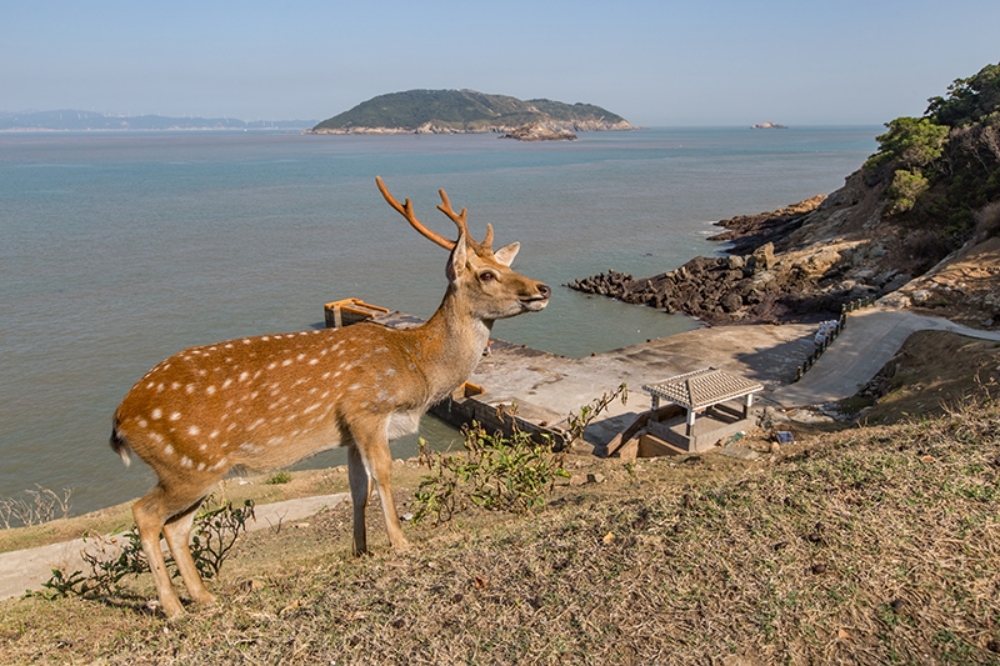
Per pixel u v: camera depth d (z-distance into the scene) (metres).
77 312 44.59
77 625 7.11
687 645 4.70
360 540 7.34
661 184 131.38
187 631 5.70
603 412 27.36
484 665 4.63
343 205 101.81
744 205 99.44
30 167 192.12
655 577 5.44
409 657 4.77
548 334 42.34
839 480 6.83
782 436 19.67
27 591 8.69
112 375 33.75
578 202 103.06
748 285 49.22
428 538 7.75
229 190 124.62
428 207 97.62
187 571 6.62
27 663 5.89
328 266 60.12
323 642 5.05
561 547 6.10
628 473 13.25
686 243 70.81
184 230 78.94
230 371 6.23
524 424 26.28
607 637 4.82
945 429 8.90
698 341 36.38
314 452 6.74
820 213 65.19
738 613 4.96
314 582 6.40
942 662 4.49
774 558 5.53
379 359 6.69
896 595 5.05
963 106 62.31
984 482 6.49
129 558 9.23
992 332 30.72
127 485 23.67
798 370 29.09
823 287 47.66
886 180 57.25
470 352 7.19
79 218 87.31
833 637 4.72
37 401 30.50
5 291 49.56
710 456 15.55
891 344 30.86
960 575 5.20
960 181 50.91
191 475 6.16
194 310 45.72
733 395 20.70
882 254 48.91
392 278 55.88
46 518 20.69
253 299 48.91
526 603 5.28
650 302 48.28
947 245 46.19
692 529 6.09
